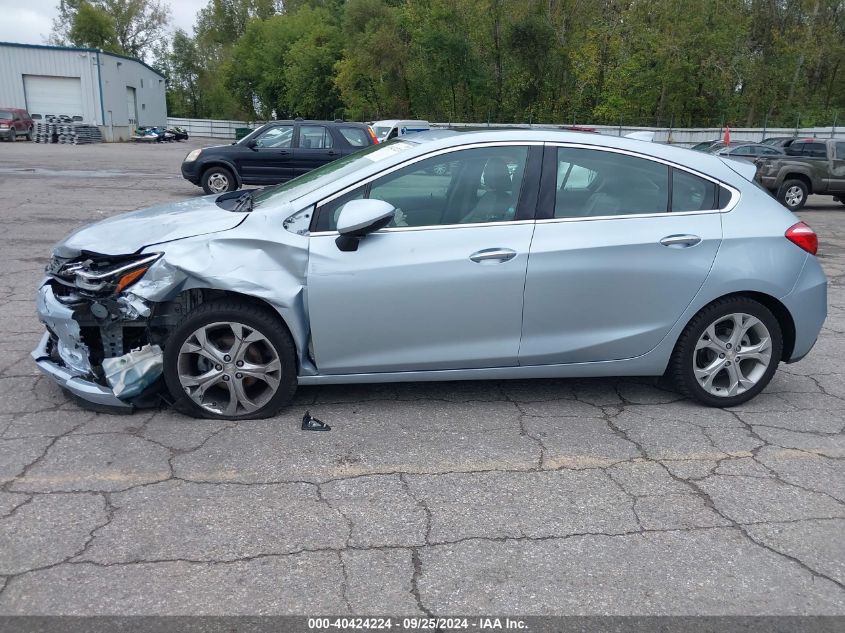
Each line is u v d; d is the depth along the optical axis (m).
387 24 41.53
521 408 4.43
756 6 41.44
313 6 71.31
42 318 4.06
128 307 3.89
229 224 4.02
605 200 4.19
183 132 53.28
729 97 39.50
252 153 14.57
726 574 2.87
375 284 3.95
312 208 4.00
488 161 4.14
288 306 3.88
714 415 4.40
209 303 3.96
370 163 4.21
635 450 3.91
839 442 4.07
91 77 43.50
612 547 3.03
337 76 46.78
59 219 11.41
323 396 4.52
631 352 4.27
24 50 42.06
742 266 4.22
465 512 3.27
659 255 4.14
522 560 2.93
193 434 3.94
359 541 3.03
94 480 3.44
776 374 5.21
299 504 3.29
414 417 4.25
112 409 4.17
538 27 38.22
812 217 15.80
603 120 40.41
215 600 2.64
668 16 37.81
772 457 3.87
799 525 3.23
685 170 4.30
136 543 2.96
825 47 42.19
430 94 41.31
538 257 4.04
